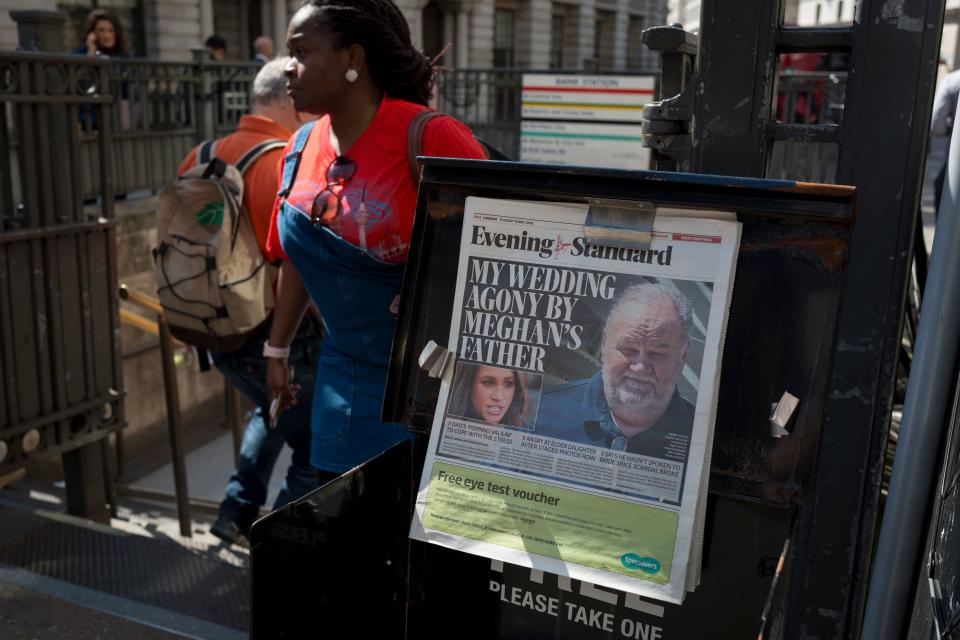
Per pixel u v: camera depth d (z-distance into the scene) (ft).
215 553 9.61
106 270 10.22
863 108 4.95
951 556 3.53
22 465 9.41
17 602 7.77
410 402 4.56
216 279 8.89
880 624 5.03
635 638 4.42
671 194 4.00
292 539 4.13
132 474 18.61
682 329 3.99
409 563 4.85
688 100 5.38
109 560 8.80
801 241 3.84
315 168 6.34
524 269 4.29
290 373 8.35
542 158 24.70
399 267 6.00
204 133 24.73
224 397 22.33
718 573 4.19
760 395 3.91
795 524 4.03
